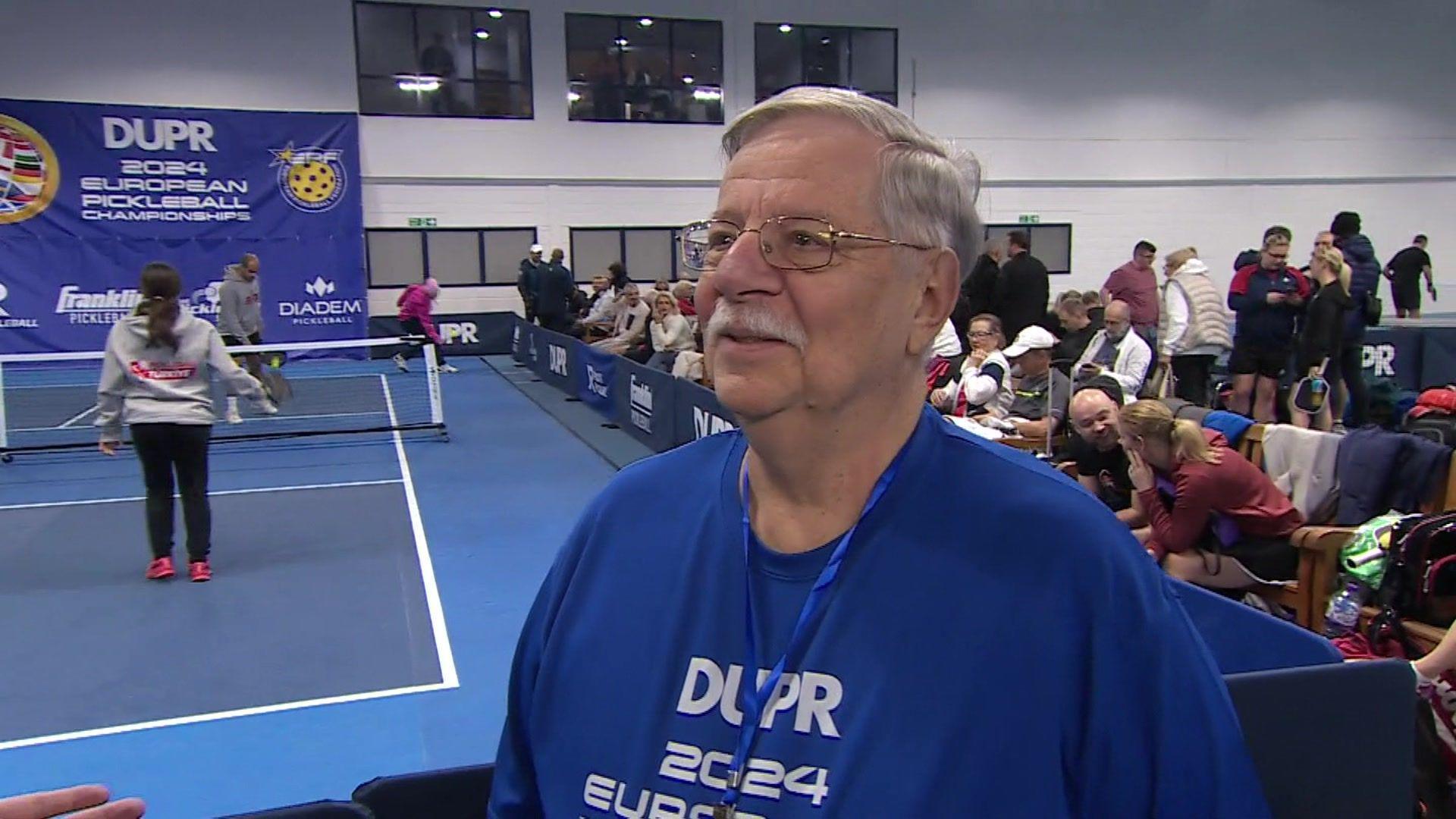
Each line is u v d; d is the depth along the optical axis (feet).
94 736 12.14
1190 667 3.10
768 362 3.17
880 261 3.18
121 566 19.02
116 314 50.39
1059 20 60.90
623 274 48.62
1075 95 61.77
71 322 49.85
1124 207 63.21
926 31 59.77
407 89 54.13
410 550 20.01
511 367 52.21
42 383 45.62
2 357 28.84
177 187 50.52
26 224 48.60
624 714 3.42
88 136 48.98
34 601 17.07
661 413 28.32
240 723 12.48
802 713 3.09
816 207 3.14
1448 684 8.89
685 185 58.80
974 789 2.89
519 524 21.89
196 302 51.37
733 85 58.54
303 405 39.47
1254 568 13.07
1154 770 3.00
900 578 3.14
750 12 57.98
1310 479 13.73
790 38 58.75
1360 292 28.22
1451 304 65.51
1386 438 13.05
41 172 48.52
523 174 56.39
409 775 5.72
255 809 10.60
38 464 28.91
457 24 54.29
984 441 3.51
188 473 18.02
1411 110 65.57
